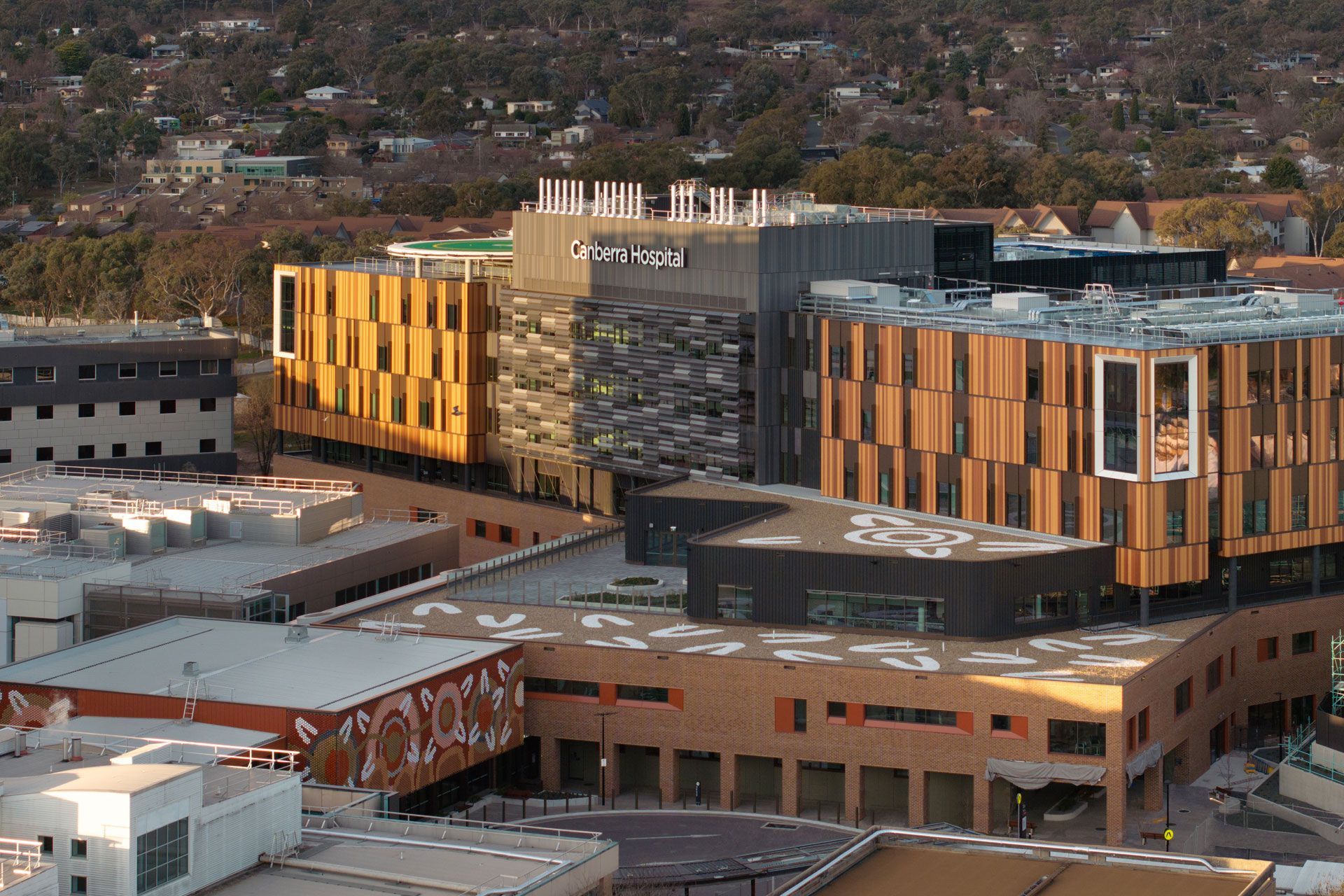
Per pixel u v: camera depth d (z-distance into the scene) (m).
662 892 132.75
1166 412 166.62
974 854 121.81
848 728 155.00
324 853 113.50
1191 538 169.25
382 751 142.12
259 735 135.62
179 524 192.38
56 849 102.62
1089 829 153.12
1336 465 178.50
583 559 195.00
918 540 172.75
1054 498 173.38
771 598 167.12
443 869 110.81
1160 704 157.12
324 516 199.00
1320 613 180.38
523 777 164.38
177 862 105.38
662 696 160.00
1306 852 147.50
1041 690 149.62
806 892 115.25
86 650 156.50
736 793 159.00
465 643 159.25
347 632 162.12
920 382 183.75
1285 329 178.00
